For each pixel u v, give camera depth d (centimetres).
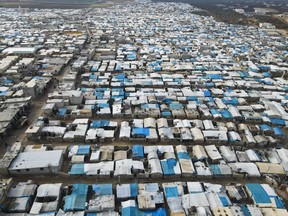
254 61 14338
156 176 5962
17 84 10106
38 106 9012
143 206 5041
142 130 7494
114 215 4809
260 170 6116
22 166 5784
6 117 7562
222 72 12325
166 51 15562
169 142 7288
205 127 7819
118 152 6556
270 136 7675
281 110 8906
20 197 5125
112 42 17638
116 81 10950
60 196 5275
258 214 4859
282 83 11356
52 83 10838
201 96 9788
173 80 11181
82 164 6078
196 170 6062
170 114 8531
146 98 9438
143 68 12669
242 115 8606
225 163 6288
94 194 5278
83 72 12112
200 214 4850
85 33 19912
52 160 5988
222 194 5381
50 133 7262
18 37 17562
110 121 8044
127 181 5869
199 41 18512
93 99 9294
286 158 6575
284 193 5688
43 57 13812
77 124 7681
